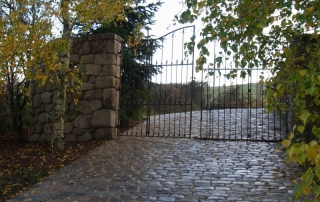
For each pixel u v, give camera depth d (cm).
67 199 468
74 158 693
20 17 676
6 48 578
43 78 632
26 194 494
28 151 787
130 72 990
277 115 1086
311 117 250
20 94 1029
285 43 428
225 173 570
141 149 745
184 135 860
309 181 196
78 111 875
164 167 612
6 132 1022
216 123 1123
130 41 939
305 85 222
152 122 1189
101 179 554
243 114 1302
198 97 1678
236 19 321
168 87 1586
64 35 685
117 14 763
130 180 544
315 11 338
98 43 876
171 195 474
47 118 915
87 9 680
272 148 729
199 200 454
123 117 1036
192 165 621
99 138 855
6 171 623
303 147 197
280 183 514
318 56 317
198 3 311
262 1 324
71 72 770
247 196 464
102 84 866
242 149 729
